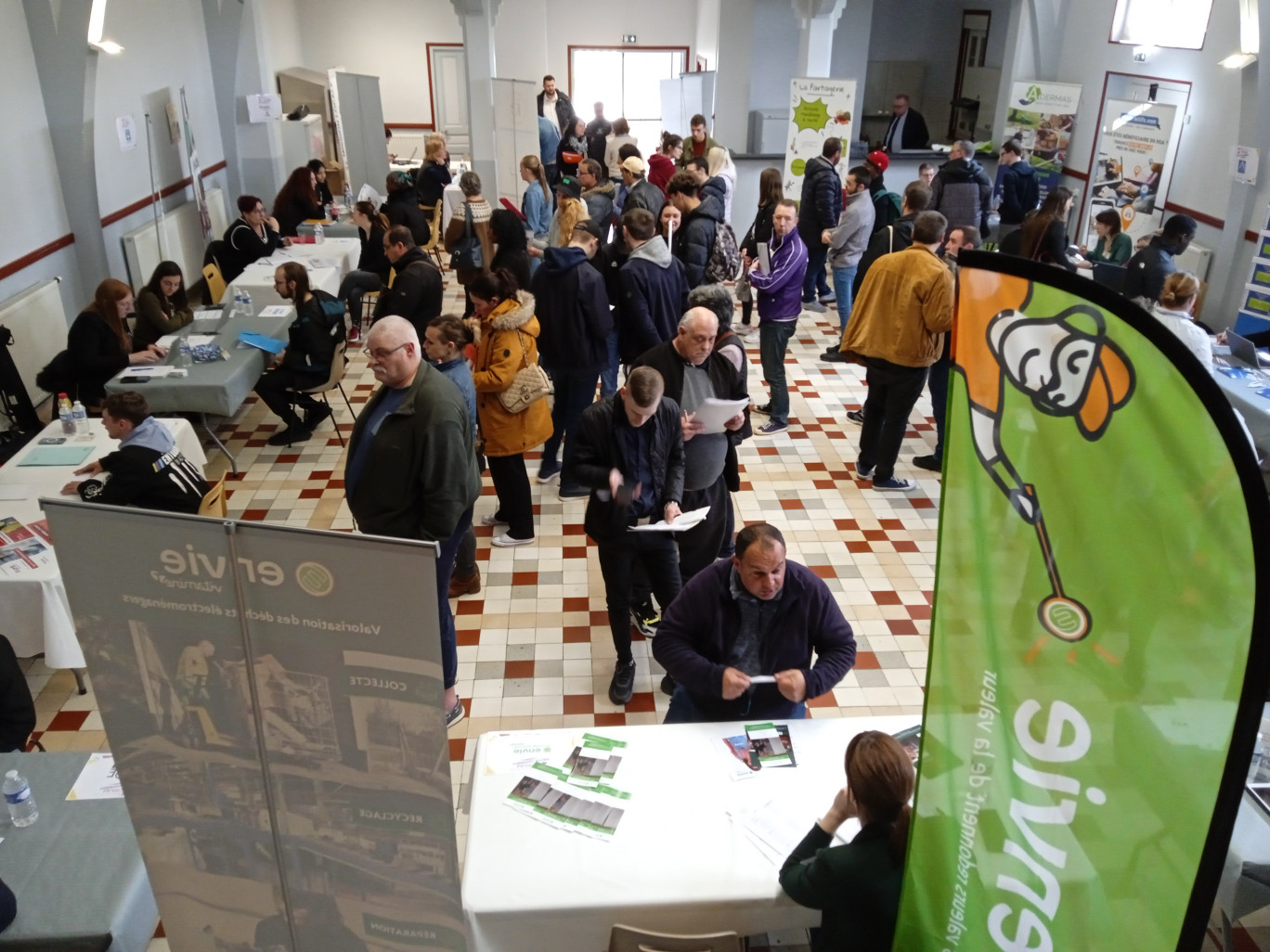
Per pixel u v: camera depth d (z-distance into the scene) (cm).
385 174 1402
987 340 155
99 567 191
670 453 395
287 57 1475
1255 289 716
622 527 386
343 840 211
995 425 157
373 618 184
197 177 1009
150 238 927
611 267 655
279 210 984
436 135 1120
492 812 262
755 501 590
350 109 1334
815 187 890
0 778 283
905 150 1199
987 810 172
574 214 782
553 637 465
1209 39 837
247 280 774
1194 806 135
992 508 161
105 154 862
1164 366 132
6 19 709
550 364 567
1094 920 155
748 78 1276
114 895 246
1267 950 262
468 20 1175
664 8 1642
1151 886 143
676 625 313
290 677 195
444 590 390
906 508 585
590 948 244
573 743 287
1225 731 129
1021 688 161
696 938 229
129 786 212
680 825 260
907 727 295
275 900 222
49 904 244
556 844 253
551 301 545
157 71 990
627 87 1702
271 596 188
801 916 245
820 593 312
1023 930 169
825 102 1008
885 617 485
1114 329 138
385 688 192
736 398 424
